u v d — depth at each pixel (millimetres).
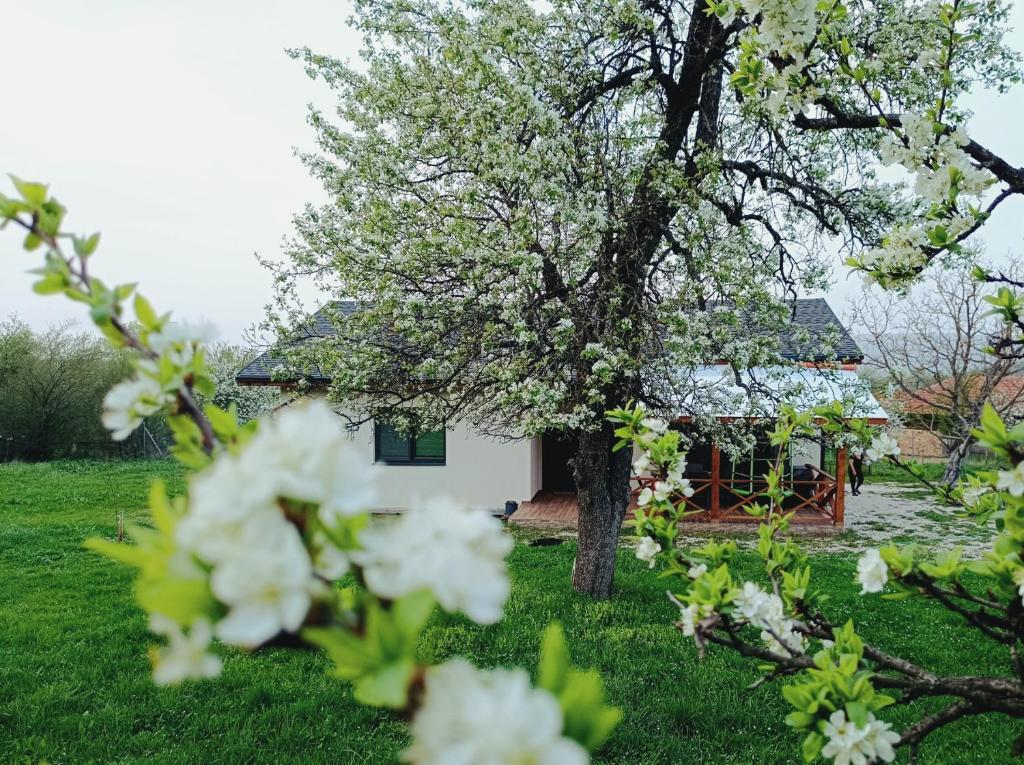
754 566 8383
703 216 5707
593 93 6328
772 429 6449
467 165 6102
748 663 5223
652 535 2508
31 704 4477
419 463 12875
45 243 990
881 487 16875
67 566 8234
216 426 933
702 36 6125
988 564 1921
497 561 680
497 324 5934
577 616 6254
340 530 681
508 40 5441
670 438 2613
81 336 22688
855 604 6922
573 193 5719
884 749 1648
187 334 1002
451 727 576
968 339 11125
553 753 554
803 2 2824
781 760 3996
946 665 5426
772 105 3170
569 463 7016
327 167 6148
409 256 6020
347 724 4301
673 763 3963
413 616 642
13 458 21938
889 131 3049
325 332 8008
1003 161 2885
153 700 4570
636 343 5855
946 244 2777
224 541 626
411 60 6527
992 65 5891
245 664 5105
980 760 3957
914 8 5137
